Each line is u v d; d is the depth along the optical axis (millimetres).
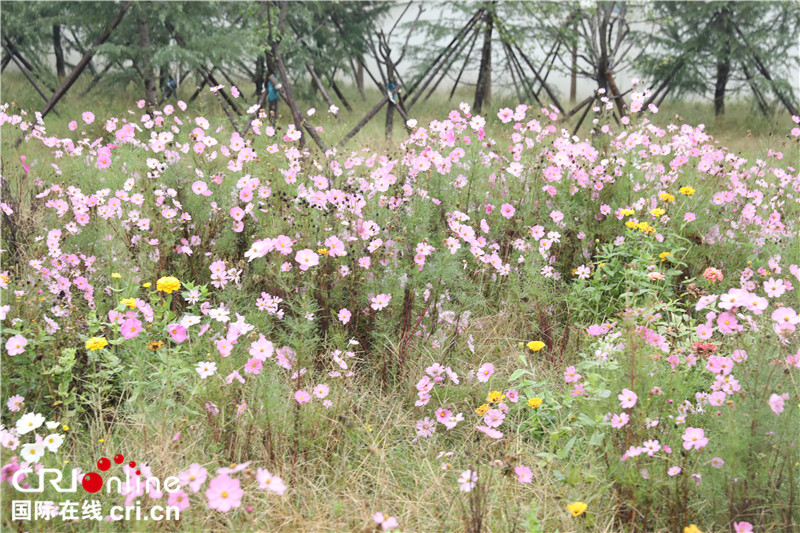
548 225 4504
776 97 13961
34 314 3068
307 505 2523
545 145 5141
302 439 2770
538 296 3871
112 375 3098
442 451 2871
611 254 4055
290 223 3873
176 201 4270
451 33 13828
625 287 4016
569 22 11867
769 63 13539
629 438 2523
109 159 4812
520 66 13398
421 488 2652
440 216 4398
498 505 2484
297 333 3375
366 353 3547
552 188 4562
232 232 4277
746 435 2293
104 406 2992
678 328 3232
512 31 12758
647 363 2566
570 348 3672
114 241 3789
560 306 3998
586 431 2799
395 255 3744
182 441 2691
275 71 10164
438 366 3168
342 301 3621
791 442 2297
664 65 13773
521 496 2561
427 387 3109
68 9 11648
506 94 14500
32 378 2857
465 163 4801
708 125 13555
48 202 4348
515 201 4680
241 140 4484
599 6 11266
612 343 2906
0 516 2197
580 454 2771
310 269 3621
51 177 5438
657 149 4863
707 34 13477
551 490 2594
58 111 11711
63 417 2758
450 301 3898
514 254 4336
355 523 2432
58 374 2891
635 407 2551
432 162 4461
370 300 3516
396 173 4871
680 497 2430
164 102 11492
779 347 2646
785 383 2537
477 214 4574
